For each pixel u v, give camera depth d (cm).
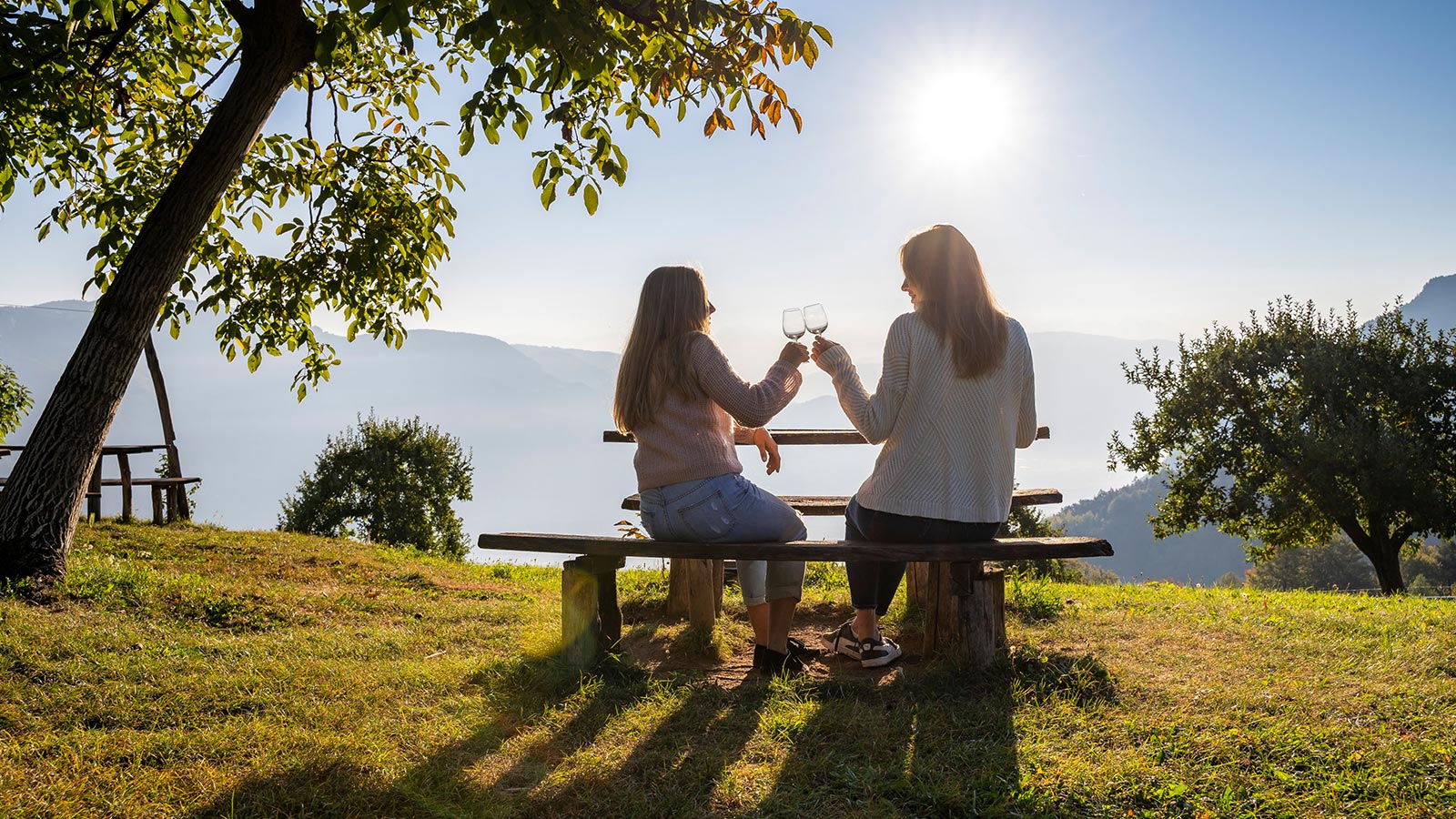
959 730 338
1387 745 311
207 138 599
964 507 392
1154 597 730
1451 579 8075
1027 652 437
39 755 304
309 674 405
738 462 417
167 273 604
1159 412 2988
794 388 402
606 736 335
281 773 293
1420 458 2481
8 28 516
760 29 479
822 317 403
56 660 411
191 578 670
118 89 693
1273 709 352
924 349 390
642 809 274
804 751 318
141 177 773
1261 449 2711
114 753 304
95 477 1128
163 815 264
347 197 784
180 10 459
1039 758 307
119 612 529
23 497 564
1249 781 290
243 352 816
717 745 325
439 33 745
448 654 472
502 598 728
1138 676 401
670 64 527
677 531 408
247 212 765
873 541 408
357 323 834
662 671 444
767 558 377
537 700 377
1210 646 466
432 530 2717
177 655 432
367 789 282
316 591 697
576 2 416
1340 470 2567
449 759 310
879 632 480
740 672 452
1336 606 681
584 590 423
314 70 751
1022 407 413
